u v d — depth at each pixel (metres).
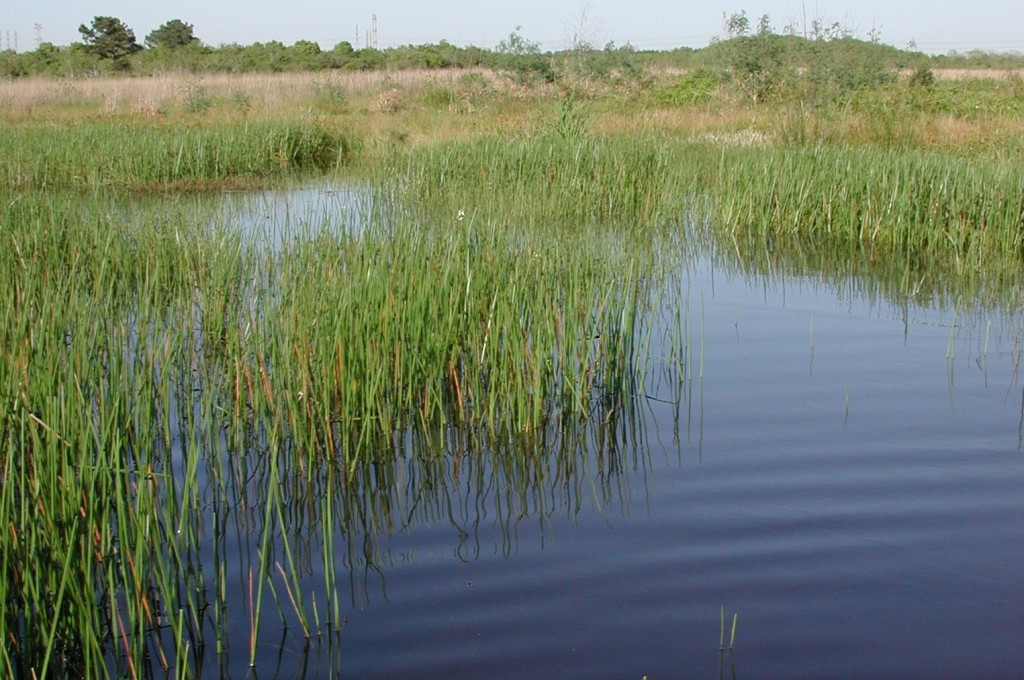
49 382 4.32
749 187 11.76
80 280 6.58
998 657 3.50
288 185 14.69
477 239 7.12
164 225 8.91
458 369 6.14
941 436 5.50
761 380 6.48
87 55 45.34
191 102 24.05
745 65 22.23
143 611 3.71
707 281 9.34
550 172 13.01
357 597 3.96
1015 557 4.18
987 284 9.12
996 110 18.12
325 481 5.08
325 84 29.23
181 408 5.73
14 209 9.18
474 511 4.73
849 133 15.55
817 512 4.61
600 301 6.45
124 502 4.21
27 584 3.49
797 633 3.66
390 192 12.73
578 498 4.83
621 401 6.10
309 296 5.94
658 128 17.67
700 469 5.12
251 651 3.55
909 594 3.91
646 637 3.65
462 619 3.78
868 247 10.87
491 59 31.72
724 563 4.16
